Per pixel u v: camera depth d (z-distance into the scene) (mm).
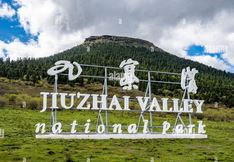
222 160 34750
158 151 38594
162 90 157375
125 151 37562
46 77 178125
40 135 44750
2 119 69375
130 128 49531
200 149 42219
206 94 169375
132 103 109500
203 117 112750
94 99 47969
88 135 46656
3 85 148750
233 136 62406
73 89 156125
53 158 31000
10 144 37938
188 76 54219
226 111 142500
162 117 98875
